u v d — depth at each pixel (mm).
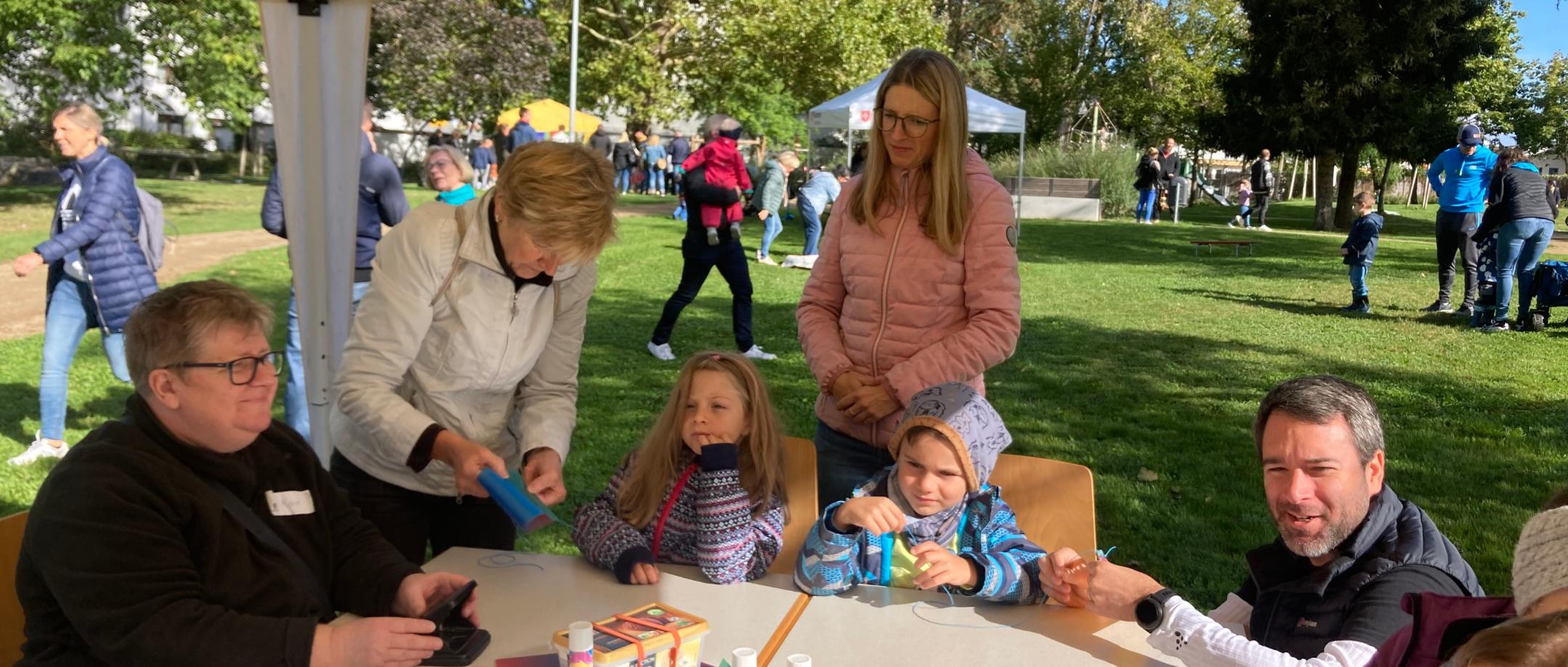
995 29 43281
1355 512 2004
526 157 2203
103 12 18953
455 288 2482
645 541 2617
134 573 1822
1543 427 6258
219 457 2020
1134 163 26469
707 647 2119
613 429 5965
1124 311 10648
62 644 1896
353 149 3014
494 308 2512
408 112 28094
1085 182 24953
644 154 28203
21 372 6934
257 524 2070
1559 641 1074
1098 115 35594
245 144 32250
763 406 2666
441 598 2232
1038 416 6512
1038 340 9031
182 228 16641
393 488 2678
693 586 2436
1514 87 44906
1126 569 2221
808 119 17219
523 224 2209
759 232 18531
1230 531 4617
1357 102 24578
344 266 3107
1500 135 9492
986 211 2838
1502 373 7742
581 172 2188
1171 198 25828
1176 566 4238
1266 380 7527
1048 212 25172
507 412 2738
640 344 8336
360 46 2932
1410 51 24172
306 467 2301
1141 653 2115
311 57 2918
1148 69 39688
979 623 2250
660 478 2643
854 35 25609
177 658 1823
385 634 1895
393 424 2441
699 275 7730
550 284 2588
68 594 1811
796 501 2965
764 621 2252
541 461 2604
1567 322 9867
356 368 2488
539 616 2248
